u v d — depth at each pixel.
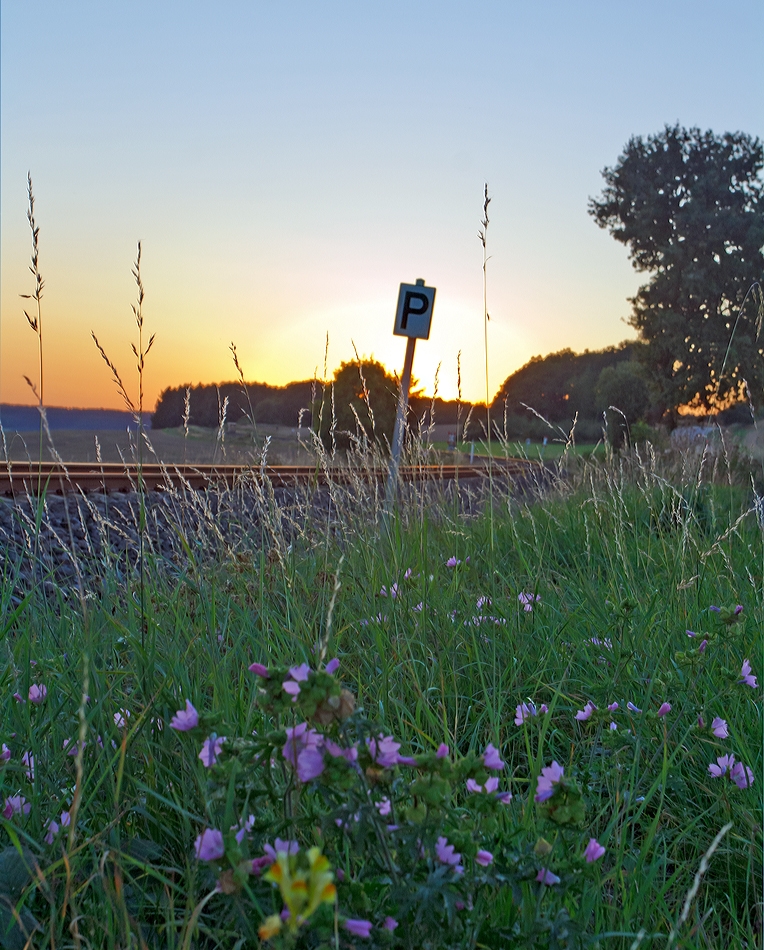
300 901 0.90
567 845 2.01
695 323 32.97
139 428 2.60
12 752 2.19
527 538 5.56
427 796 1.44
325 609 3.41
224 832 1.54
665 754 2.27
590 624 3.54
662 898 1.92
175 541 4.25
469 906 1.52
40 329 2.92
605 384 34.56
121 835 1.99
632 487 6.99
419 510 5.39
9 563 3.54
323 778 1.39
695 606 3.59
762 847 2.14
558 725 2.93
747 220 33.00
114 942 1.57
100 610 3.04
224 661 2.61
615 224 37.38
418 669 3.16
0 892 1.67
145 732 2.19
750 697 2.82
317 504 5.42
